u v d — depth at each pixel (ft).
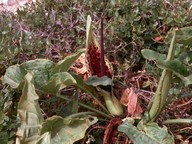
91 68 2.15
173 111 2.23
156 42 2.43
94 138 2.11
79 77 2.05
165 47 2.39
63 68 2.03
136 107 2.05
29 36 2.45
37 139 1.89
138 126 1.95
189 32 2.05
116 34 2.39
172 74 1.98
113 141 2.06
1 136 1.93
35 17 2.58
